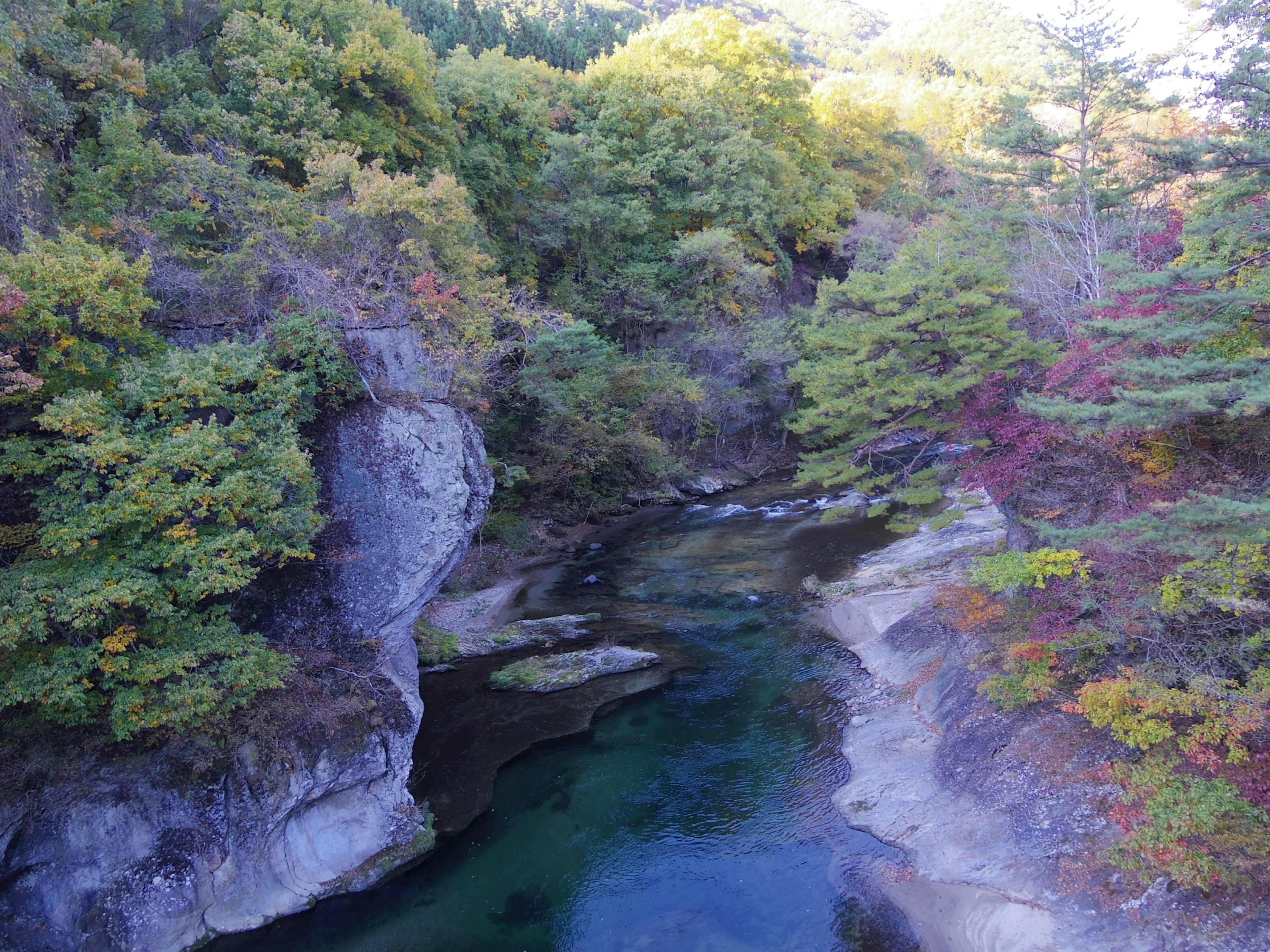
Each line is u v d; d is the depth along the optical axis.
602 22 71.25
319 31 25.91
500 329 28.03
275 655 12.83
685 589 27.47
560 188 38.72
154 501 10.73
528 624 24.16
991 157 27.34
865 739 16.97
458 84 36.00
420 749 17.44
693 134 44.62
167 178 17.78
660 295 40.38
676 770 16.52
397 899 13.07
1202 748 11.41
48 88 15.25
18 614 9.80
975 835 13.20
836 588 25.58
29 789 11.05
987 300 16.95
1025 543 18.22
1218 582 10.98
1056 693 14.15
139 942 11.35
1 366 10.31
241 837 12.45
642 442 34.69
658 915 12.52
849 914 12.26
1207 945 9.70
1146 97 21.39
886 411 19.23
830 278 23.03
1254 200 12.78
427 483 15.64
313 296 15.61
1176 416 10.55
